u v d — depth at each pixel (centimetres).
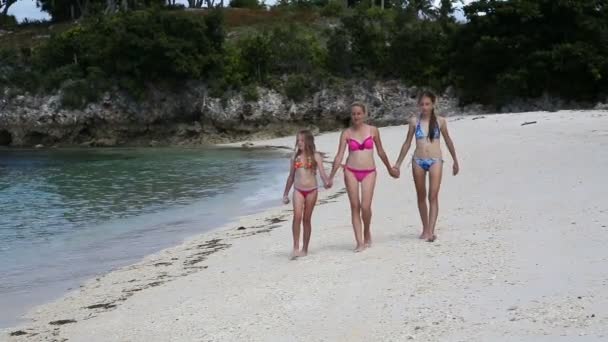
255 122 4775
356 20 5031
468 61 4722
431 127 883
